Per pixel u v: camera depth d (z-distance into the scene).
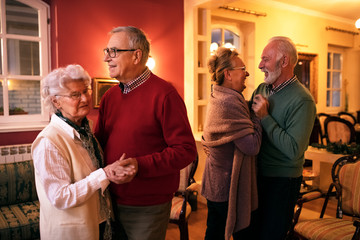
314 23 6.25
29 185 2.75
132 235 1.45
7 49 3.61
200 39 4.20
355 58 7.38
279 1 5.41
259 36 5.20
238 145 1.65
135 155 1.41
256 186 1.75
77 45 3.49
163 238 1.50
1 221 2.30
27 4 3.37
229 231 1.69
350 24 7.06
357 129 5.73
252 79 5.20
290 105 1.63
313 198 2.39
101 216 1.41
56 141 1.28
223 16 4.70
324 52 6.54
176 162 1.37
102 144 1.59
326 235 1.92
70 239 1.30
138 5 3.89
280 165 1.68
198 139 3.93
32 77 3.43
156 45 4.04
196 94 4.20
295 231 2.15
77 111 1.34
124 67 1.40
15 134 3.25
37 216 2.41
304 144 1.59
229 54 1.75
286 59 1.65
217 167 1.79
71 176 1.32
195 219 3.30
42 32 3.46
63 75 1.30
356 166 2.19
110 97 1.56
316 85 6.44
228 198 1.76
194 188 2.47
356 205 2.11
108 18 3.69
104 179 1.26
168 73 4.15
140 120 1.41
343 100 7.40
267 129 1.64
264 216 1.77
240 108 1.66
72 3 3.43
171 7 4.13
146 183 1.40
